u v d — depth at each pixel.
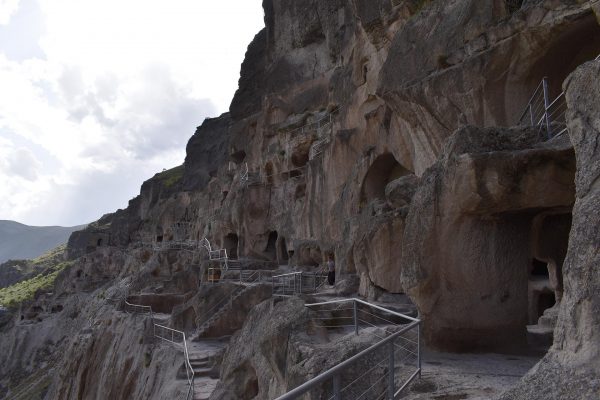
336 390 4.72
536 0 13.43
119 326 33.81
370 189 23.67
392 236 14.09
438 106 16.27
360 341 9.42
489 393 7.22
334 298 15.08
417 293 9.88
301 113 38.94
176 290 36.53
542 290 13.66
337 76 32.69
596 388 3.76
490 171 8.86
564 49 13.73
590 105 5.17
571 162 8.62
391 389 6.80
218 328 22.31
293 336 10.73
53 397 40.81
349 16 32.91
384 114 22.50
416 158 18.83
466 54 15.29
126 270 69.12
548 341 10.77
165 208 83.06
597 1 11.91
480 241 9.69
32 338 72.19
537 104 14.15
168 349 22.69
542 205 9.01
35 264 178.62
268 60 47.44
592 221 4.45
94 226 147.25
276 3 45.62
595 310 4.11
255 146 44.72
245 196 40.03
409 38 18.00
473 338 9.96
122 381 27.98
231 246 45.78
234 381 13.77
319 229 28.61
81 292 77.25
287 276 24.66
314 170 29.84
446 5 16.73
